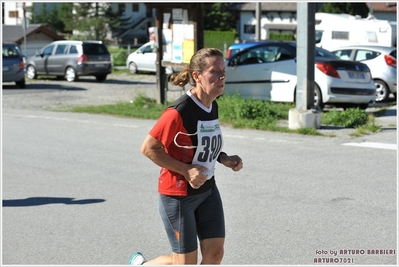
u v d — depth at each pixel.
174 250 8.32
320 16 53.72
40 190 16.45
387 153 20.33
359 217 13.40
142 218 13.77
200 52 8.20
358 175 17.28
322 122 26.47
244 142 22.66
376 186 16.05
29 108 34.75
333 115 26.33
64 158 20.56
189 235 8.22
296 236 12.26
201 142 8.15
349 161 19.16
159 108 32.19
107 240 12.37
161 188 8.24
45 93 43.25
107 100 38.41
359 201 14.66
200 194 8.23
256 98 32.12
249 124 25.89
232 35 114.06
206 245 8.41
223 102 28.84
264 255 11.23
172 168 8.02
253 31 119.31
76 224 13.44
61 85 50.28
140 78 57.88
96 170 18.67
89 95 41.81
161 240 12.31
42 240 12.45
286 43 31.95
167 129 8.00
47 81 54.69
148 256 11.45
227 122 26.98
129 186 16.66
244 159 19.67
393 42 48.16
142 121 29.00
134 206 14.73
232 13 124.56
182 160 8.17
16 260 11.32
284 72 31.05
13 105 36.22
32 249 11.93
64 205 14.95
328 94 29.17
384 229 12.57
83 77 60.00
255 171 18.02
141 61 61.81
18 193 16.19
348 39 49.31
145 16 130.50
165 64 33.12
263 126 25.41
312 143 22.36
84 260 11.27
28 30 88.31
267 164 18.92
